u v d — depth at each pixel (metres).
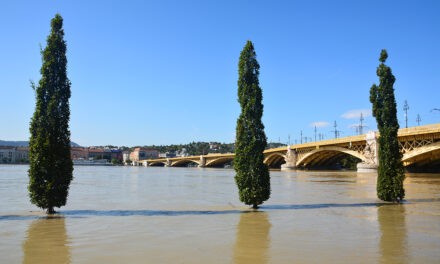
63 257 12.32
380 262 11.60
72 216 22.44
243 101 27.23
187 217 21.89
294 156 138.88
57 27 25.09
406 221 19.69
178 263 11.57
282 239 15.15
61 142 24.12
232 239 15.21
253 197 26.05
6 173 115.50
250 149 26.42
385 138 29.61
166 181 72.38
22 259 12.08
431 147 68.06
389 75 30.34
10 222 19.94
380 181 29.50
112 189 49.44
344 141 100.81
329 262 11.62
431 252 12.84
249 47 27.83
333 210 24.75
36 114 23.80
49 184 23.12
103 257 12.32
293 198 34.06
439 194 36.12
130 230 17.41
